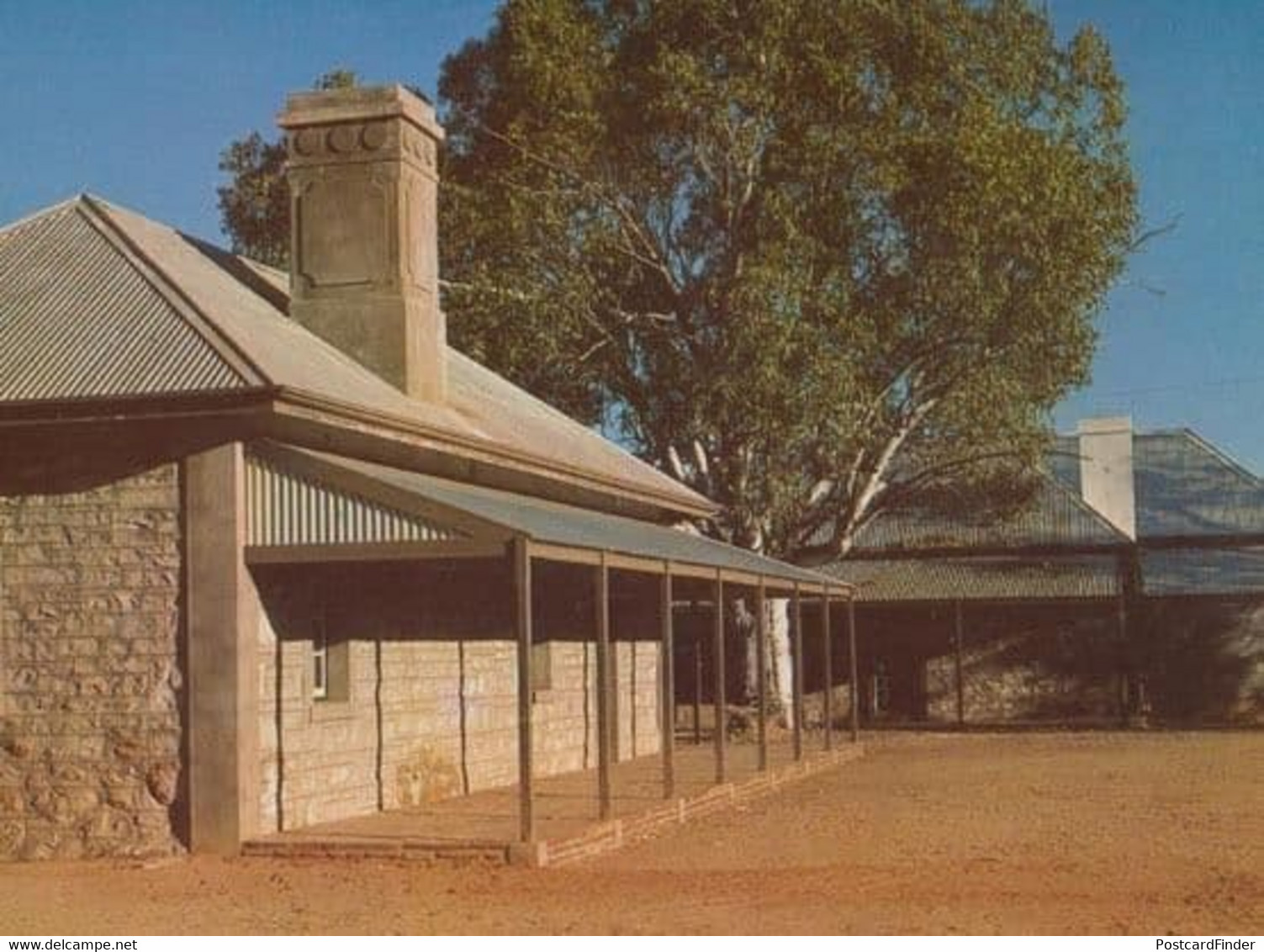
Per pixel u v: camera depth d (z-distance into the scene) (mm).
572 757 27094
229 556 17688
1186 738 36312
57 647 18094
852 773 27938
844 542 40469
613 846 18047
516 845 16547
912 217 36344
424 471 21547
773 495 38000
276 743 18406
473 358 37375
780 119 37094
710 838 18922
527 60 37469
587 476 25297
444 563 21875
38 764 18031
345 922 13383
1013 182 35156
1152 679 44938
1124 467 48531
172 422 17828
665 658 21047
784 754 30062
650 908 13766
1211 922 12828
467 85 41406
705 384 36938
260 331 20250
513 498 22766
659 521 31047
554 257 38062
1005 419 39000
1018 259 36688
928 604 44406
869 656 45906
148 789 17797
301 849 17250
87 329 18766
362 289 22281
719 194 38000
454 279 38844
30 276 19922
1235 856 16781
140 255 20156
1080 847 17578
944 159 35500
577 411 39000
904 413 39281
